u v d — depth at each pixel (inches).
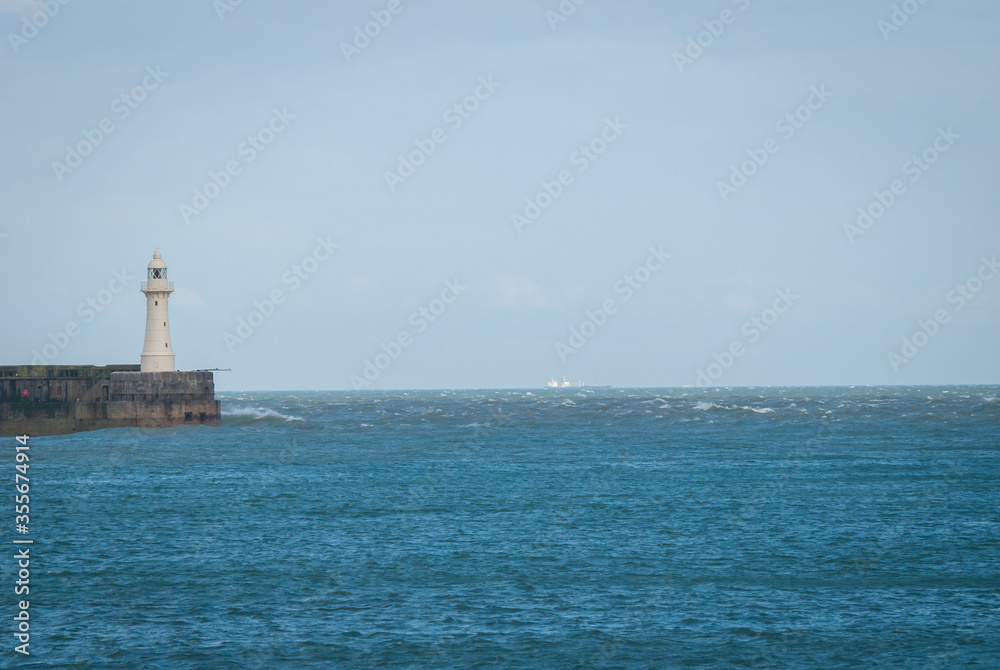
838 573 4581.7
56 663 3383.4
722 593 4232.3
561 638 3624.5
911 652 3444.9
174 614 3973.9
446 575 4611.2
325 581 4510.3
